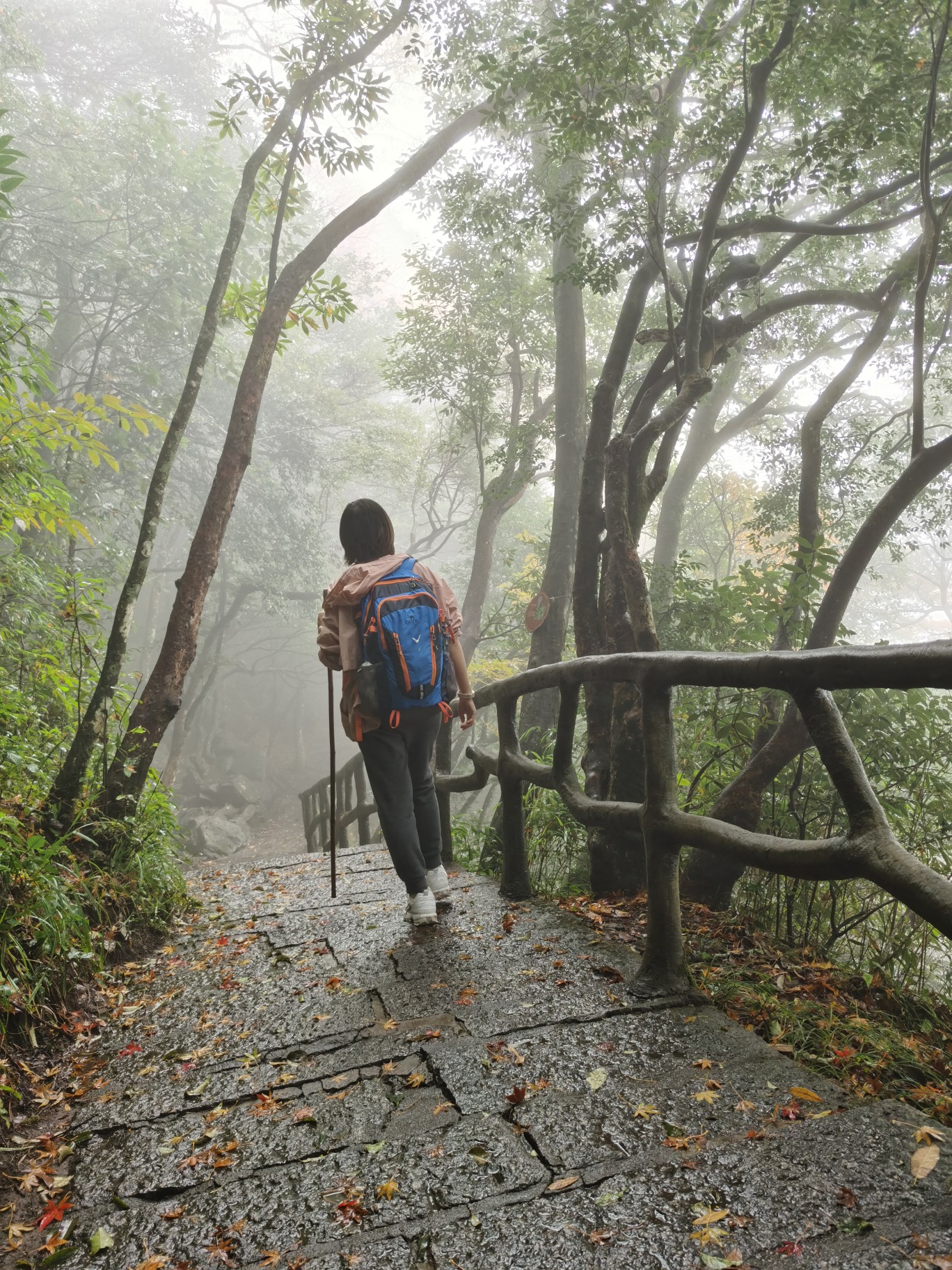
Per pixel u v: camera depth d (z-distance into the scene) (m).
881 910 3.75
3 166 3.50
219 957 3.40
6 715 4.44
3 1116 2.13
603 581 4.86
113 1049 2.60
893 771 4.02
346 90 5.56
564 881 4.61
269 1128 2.00
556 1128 1.84
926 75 5.29
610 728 4.68
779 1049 2.23
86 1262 1.58
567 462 10.17
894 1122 1.72
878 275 10.26
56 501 4.55
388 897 4.11
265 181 6.17
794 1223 1.44
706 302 5.43
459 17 6.88
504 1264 1.43
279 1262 1.51
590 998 2.54
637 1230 1.47
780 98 5.66
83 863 3.80
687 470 14.48
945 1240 1.34
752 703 4.36
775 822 4.29
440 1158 1.78
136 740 4.35
